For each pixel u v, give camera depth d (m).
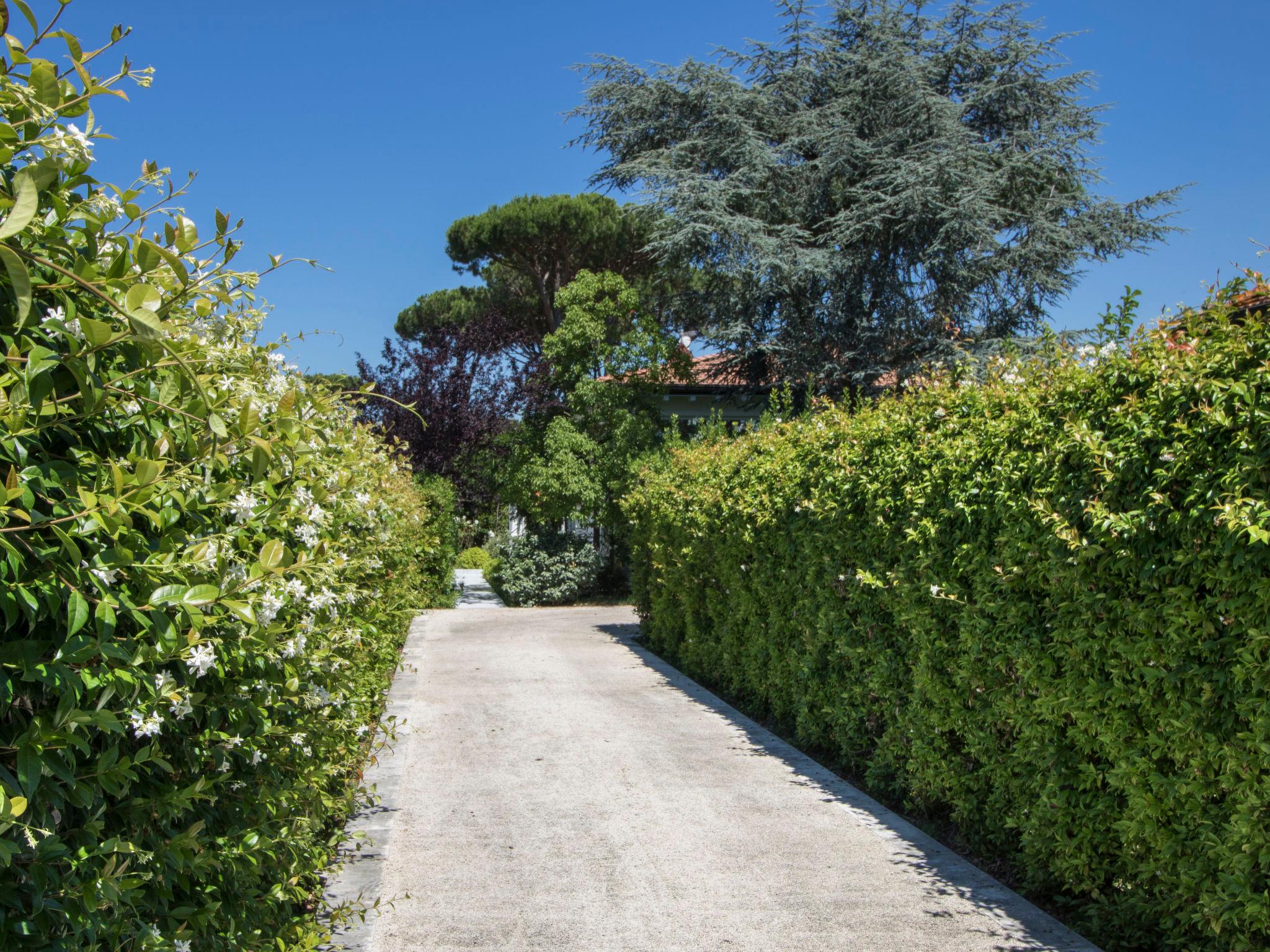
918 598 5.05
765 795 5.60
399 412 20.11
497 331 21.92
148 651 1.90
